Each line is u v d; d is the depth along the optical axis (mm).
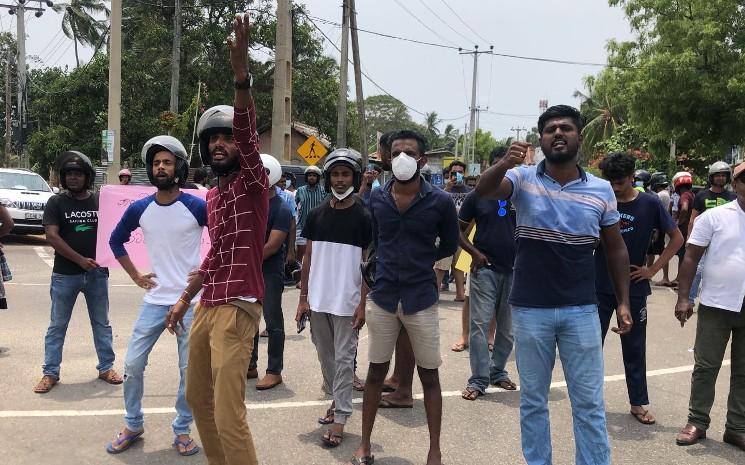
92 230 5066
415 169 3629
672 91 19812
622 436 4410
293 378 5531
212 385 3275
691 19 20125
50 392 4980
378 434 4359
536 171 3266
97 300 5199
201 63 28641
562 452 4105
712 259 4250
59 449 3949
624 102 21922
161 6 27766
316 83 31016
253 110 2854
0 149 46750
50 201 4977
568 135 3100
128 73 26969
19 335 6645
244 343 3055
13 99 45438
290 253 6363
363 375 5758
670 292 10633
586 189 3205
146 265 5098
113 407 4695
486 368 5164
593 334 3232
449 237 3855
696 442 4316
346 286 4238
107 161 15961
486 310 5133
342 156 4230
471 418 4680
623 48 21844
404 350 4766
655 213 4637
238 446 3004
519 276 3322
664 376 5809
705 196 9477
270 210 5188
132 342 4027
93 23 39156
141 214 4055
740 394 4254
